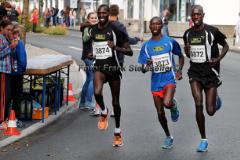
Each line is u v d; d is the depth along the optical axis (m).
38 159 15.31
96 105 22.00
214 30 16.14
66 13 110.81
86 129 19.58
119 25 19.62
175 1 83.44
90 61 22.50
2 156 15.55
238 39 65.56
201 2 78.44
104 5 16.67
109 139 18.02
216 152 16.33
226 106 24.77
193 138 18.22
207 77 16.36
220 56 16.30
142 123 20.72
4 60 17.89
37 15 84.19
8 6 21.47
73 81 31.30
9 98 18.38
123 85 31.92
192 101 26.20
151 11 92.62
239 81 34.12
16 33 17.91
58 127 19.86
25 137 17.97
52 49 53.56
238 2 78.19
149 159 15.43
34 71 19.11
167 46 16.38
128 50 16.66
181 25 80.12
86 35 21.98
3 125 18.66
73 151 16.31
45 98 21.91
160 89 16.47
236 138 18.23
